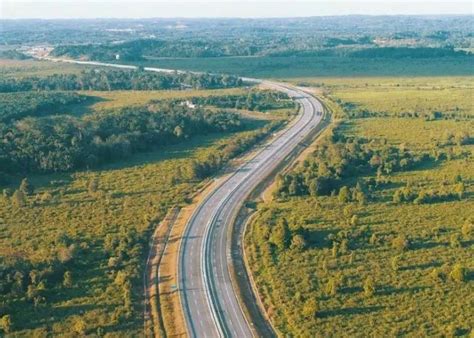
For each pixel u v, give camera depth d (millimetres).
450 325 118000
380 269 142750
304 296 132000
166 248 161250
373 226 166875
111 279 142875
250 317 127625
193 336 121562
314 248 154375
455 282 135250
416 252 150875
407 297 130250
